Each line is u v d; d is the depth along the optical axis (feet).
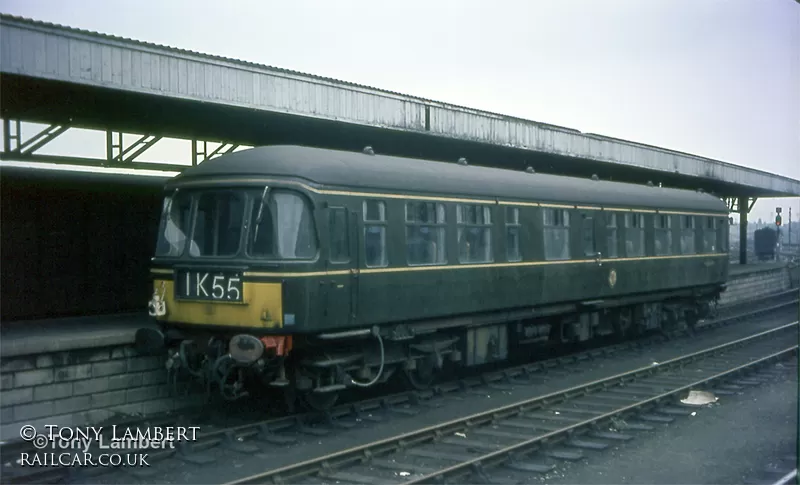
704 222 70.79
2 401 30.91
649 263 61.82
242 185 34.37
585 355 56.85
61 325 38.99
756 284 112.47
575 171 75.25
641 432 35.58
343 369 36.24
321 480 27.50
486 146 54.49
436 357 42.42
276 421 33.86
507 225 46.68
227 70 37.24
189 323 34.83
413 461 30.09
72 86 32.45
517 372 48.96
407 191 39.17
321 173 34.53
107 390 34.45
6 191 41.19
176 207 36.52
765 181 103.45
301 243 33.45
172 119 42.01
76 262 44.55
